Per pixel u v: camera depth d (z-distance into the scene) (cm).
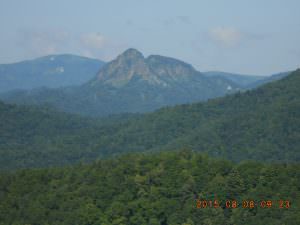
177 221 13362
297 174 14088
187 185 14112
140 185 14538
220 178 14000
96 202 14250
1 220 14062
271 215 12688
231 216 13075
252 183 13938
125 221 13750
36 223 13875
